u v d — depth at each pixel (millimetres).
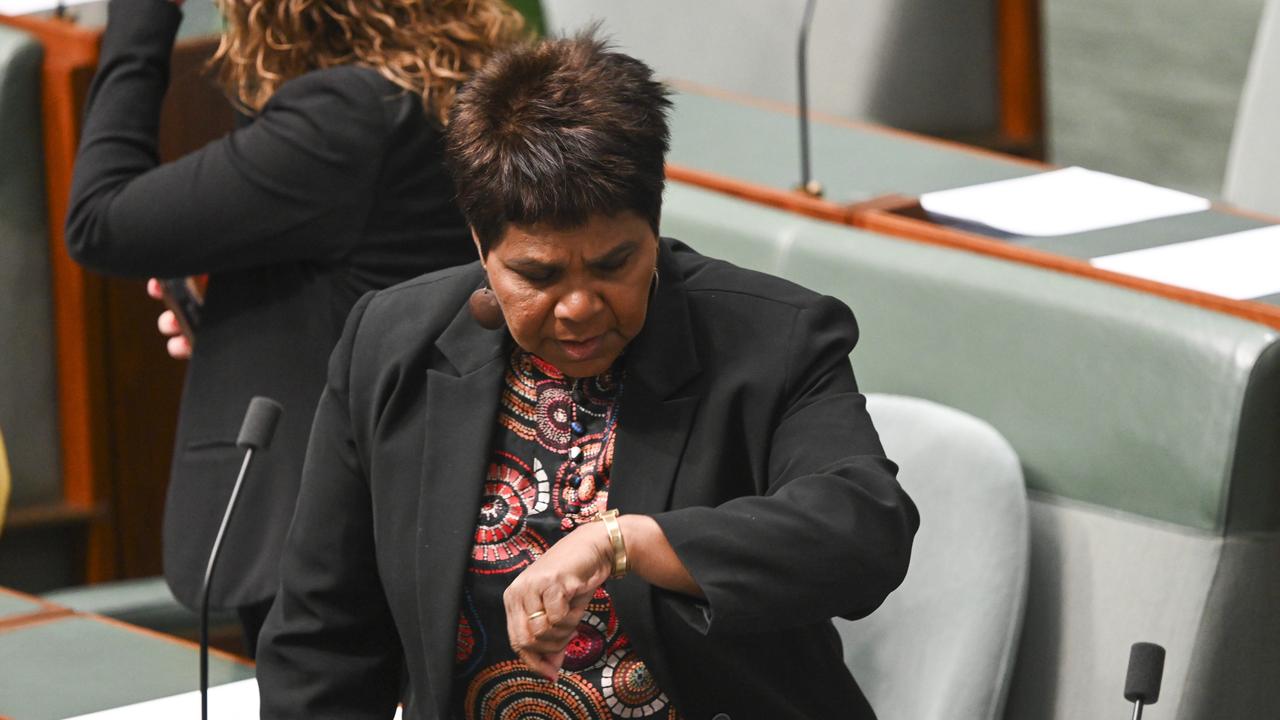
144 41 9484
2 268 12688
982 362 8742
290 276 9062
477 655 6246
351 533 6543
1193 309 8211
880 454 5930
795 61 17172
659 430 6086
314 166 8750
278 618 6645
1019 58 17688
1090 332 8391
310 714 6527
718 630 5578
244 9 8961
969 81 17578
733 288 6293
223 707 8273
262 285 9117
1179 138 23234
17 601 9727
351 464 6516
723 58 17281
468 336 6332
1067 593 8422
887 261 9125
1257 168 13547
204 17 12609
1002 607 8227
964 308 8820
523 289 5676
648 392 6113
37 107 12617
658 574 5570
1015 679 8562
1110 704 8266
